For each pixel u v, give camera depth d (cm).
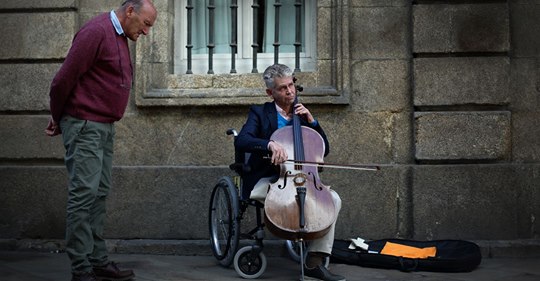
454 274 521
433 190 598
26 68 631
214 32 658
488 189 597
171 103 616
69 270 528
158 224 620
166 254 605
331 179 608
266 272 528
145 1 464
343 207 607
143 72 620
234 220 509
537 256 588
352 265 548
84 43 442
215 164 622
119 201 623
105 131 457
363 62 613
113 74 456
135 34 468
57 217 626
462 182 598
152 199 620
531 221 602
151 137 627
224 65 655
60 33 627
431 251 552
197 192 616
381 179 605
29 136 631
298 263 560
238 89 617
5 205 630
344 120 613
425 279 502
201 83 628
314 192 462
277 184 464
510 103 606
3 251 616
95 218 478
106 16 461
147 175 620
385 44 612
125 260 576
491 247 586
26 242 621
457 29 599
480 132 598
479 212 598
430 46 599
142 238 621
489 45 598
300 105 500
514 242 592
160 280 495
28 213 629
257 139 482
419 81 600
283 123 511
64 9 628
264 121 508
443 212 598
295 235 450
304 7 648
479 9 600
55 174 626
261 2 658
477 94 599
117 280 484
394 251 554
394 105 611
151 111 626
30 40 629
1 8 630
